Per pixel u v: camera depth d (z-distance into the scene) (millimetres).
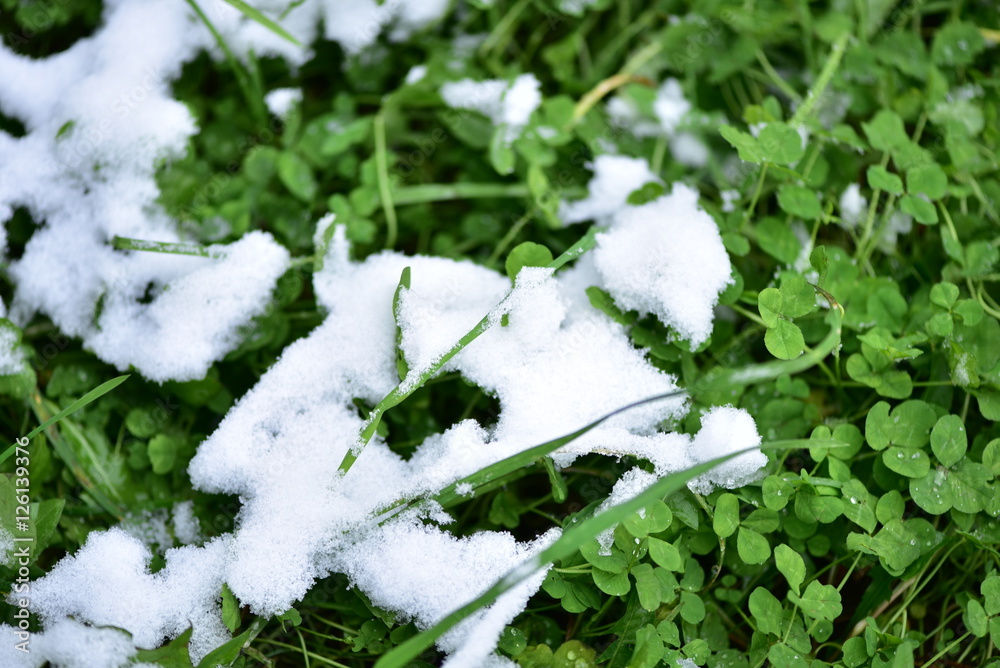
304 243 625
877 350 587
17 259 617
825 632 567
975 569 589
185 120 620
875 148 611
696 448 574
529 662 562
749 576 583
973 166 619
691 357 590
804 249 604
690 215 594
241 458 580
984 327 588
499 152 626
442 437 578
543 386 577
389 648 569
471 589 562
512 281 581
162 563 578
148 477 600
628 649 568
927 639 587
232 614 564
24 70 626
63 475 599
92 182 614
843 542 584
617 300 587
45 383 611
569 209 626
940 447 573
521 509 587
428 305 583
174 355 595
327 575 570
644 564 564
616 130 641
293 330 611
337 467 575
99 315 603
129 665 559
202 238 619
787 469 589
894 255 619
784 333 574
